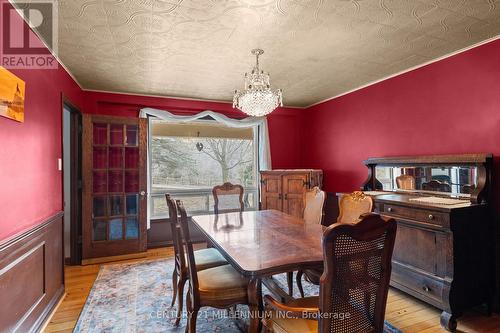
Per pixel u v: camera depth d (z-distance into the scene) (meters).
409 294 2.48
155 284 2.88
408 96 3.12
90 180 3.58
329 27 2.14
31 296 1.96
